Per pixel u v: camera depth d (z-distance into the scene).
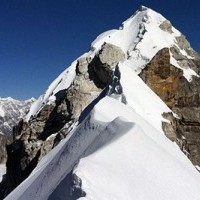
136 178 19.47
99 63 53.66
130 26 60.12
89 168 18.06
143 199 18.22
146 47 53.59
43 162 37.34
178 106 50.53
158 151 23.78
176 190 20.61
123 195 17.38
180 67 53.72
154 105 44.94
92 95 53.56
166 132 43.66
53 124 56.84
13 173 57.06
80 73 56.09
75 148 28.00
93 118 30.06
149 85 50.03
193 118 49.56
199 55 58.44
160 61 51.53
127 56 54.00
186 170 24.39
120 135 23.44
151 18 58.88
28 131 57.12
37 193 25.73
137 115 36.12
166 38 56.62
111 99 35.44
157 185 19.80
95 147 24.66
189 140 47.81
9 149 59.88
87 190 16.33
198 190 22.16
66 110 53.88
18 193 31.12
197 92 51.94
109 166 19.42
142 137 23.98
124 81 44.19
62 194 17.97
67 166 25.77
